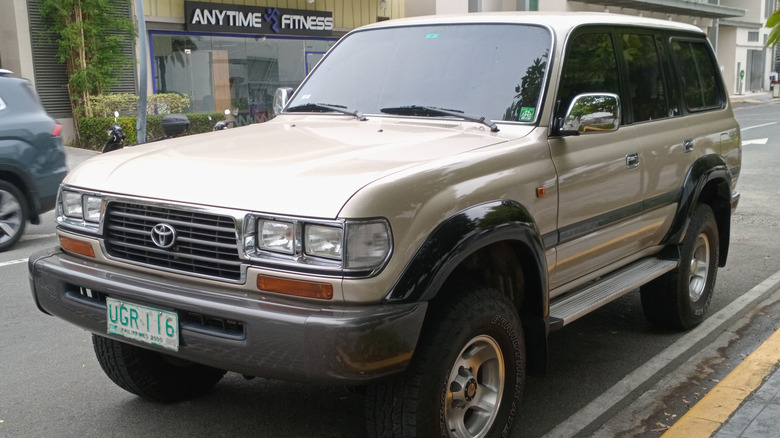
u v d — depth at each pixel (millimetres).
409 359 2777
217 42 20344
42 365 4637
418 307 2764
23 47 16703
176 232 3000
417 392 2879
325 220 2688
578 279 4090
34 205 7945
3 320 5504
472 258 3240
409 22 4520
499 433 3297
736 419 3645
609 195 4066
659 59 4844
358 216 2680
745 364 4500
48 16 16984
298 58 22531
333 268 2684
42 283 3387
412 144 3408
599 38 4250
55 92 17406
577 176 3771
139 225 3125
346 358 2613
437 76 4082
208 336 2848
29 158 7848
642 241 4582
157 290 2969
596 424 3812
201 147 3508
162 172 3168
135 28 18125
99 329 3219
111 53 17516
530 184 3447
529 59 3889
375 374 2693
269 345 2699
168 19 18984
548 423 3818
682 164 4840
